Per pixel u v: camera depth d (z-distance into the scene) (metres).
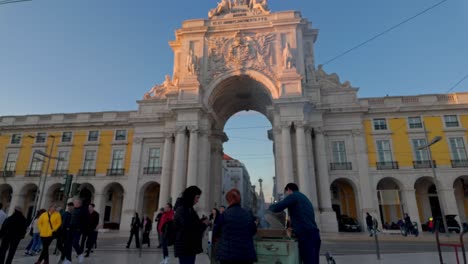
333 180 13.26
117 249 6.55
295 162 12.66
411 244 7.61
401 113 14.00
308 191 11.78
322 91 14.48
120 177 15.34
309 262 2.47
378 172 13.25
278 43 14.30
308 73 14.46
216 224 2.13
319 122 13.67
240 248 1.96
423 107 13.83
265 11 15.10
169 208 4.61
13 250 3.80
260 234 2.71
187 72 14.35
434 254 5.30
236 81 14.73
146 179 14.83
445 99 14.00
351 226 12.36
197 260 4.90
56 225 4.01
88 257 5.12
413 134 13.65
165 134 14.69
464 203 13.75
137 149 15.38
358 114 13.97
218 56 14.62
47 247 3.92
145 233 7.13
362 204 12.75
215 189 15.46
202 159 13.35
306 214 2.61
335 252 5.91
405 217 10.81
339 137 13.87
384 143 13.69
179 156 13.02
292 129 13.02
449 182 12.79
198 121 13.46
